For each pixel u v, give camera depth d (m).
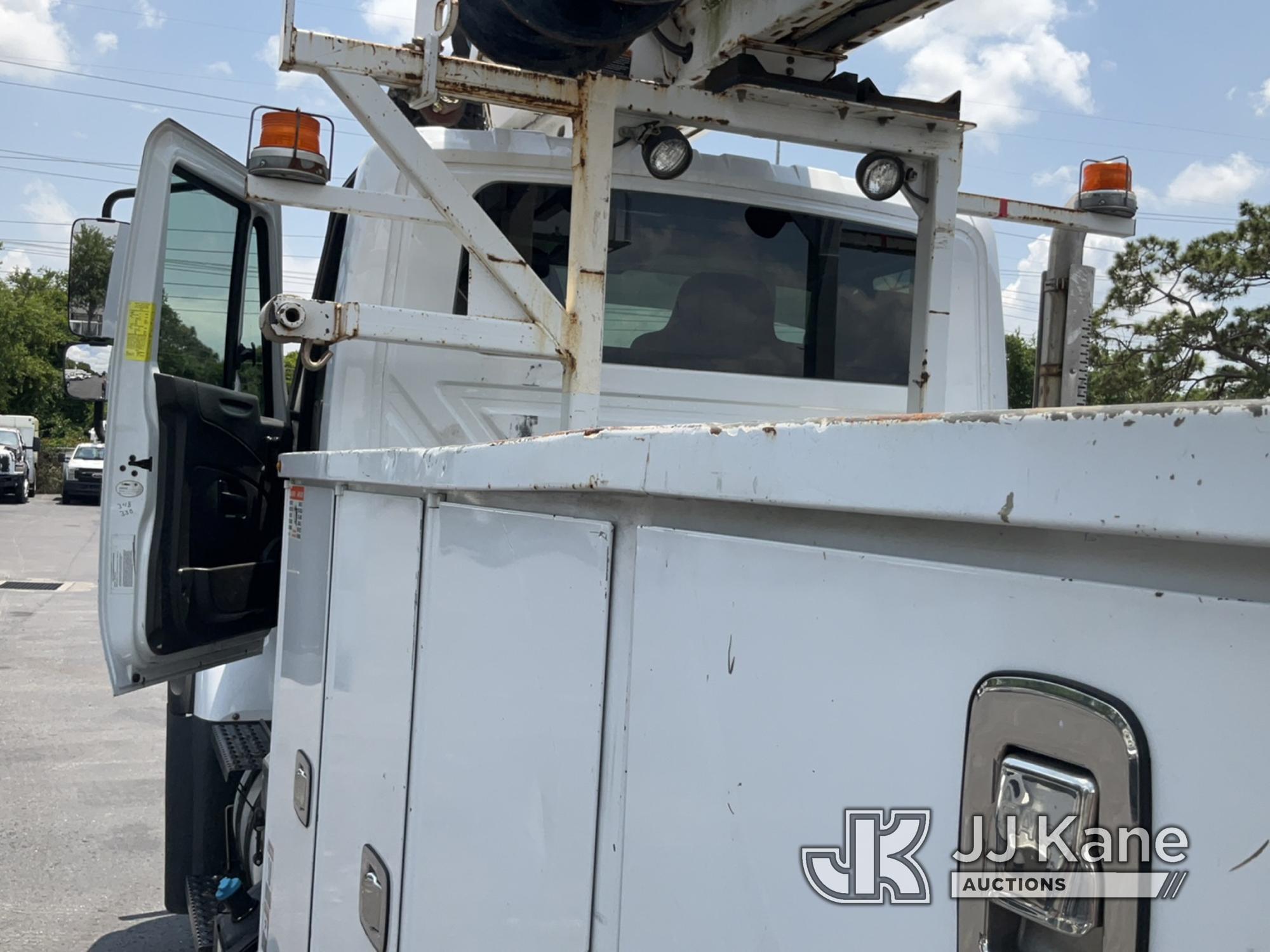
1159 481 0.55
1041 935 0.63
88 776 6.25
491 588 1.34
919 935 0.71
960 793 0.69
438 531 1.50
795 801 0.82
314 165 2.52
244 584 3.23
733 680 0.90
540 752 1.21
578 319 2.57
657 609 1.00
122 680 2.90
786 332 3.23
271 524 3.41
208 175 3.23
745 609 0.89
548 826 1.18
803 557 0.83
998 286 3.54
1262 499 0.51
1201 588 0.57
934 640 0.71
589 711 1.11
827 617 0.80
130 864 4.98
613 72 2.90
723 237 3.18
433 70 2.46
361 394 2.72
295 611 2.23
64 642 10.33
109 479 2.84
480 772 1.34
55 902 4.55
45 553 18.31
